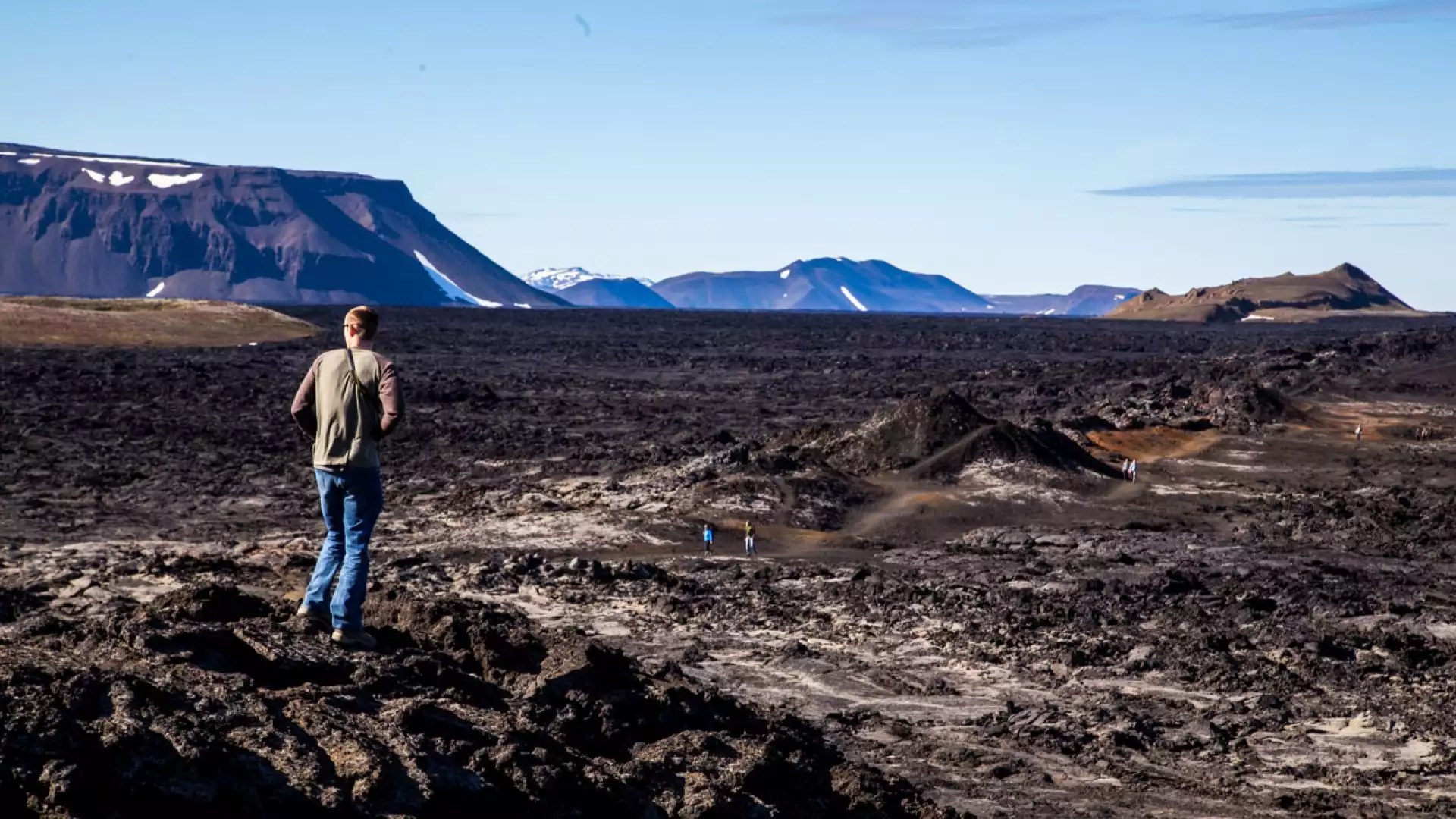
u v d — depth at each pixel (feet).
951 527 166.71
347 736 26.11
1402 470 216.33
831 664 91.61
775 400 359.87
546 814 26.71
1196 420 249.14
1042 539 158.10
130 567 109.91
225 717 25.76
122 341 469.16
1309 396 293.64
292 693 28.07
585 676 36.06
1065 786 62.80
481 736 28.78
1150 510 179.93
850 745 69.77
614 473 200.75
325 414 32.68
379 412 32.83
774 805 33.01
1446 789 65.41
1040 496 181.98
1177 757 70.38
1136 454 222.69
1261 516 178.70
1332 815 59.47
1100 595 120.57
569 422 290.97
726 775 33.01
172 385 331.16
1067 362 533.96
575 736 32.78
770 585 125.18
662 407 333.42
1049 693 85.46
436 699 30.71
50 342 449.48
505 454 230.27
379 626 38.40
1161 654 95.91
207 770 23.71
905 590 118.83
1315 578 132.46
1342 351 339.98
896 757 67.82
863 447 198.18
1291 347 365.61
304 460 216.74
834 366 502.79
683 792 31.55
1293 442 236.02
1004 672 91.30
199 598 33.14
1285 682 88.12
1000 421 200.13
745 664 92.84
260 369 391.45
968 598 117.50
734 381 428.97
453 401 323.78
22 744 22.48
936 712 79.61
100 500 174.60
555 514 165.89
